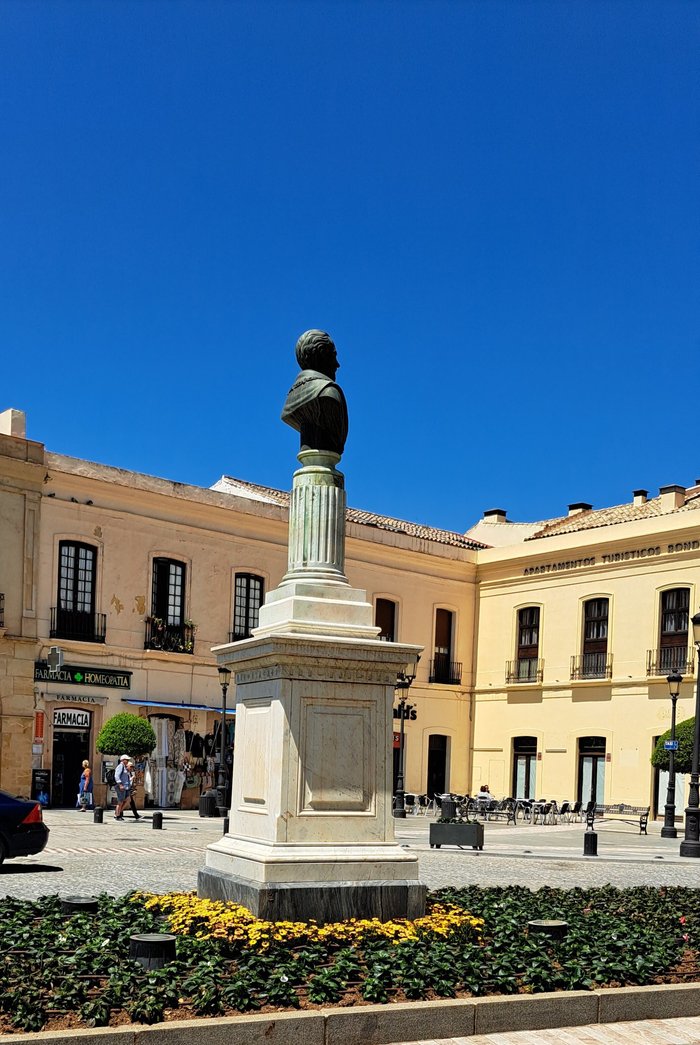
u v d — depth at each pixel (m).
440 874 14.94
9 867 14.29
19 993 5.84
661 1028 6.66
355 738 8.01
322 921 7.58
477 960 6.95
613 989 6.88
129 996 5.96
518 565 41.31
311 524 8.55
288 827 7.73
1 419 30.94
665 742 28.91
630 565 37.06
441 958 6.88
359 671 8.04
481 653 42.31
